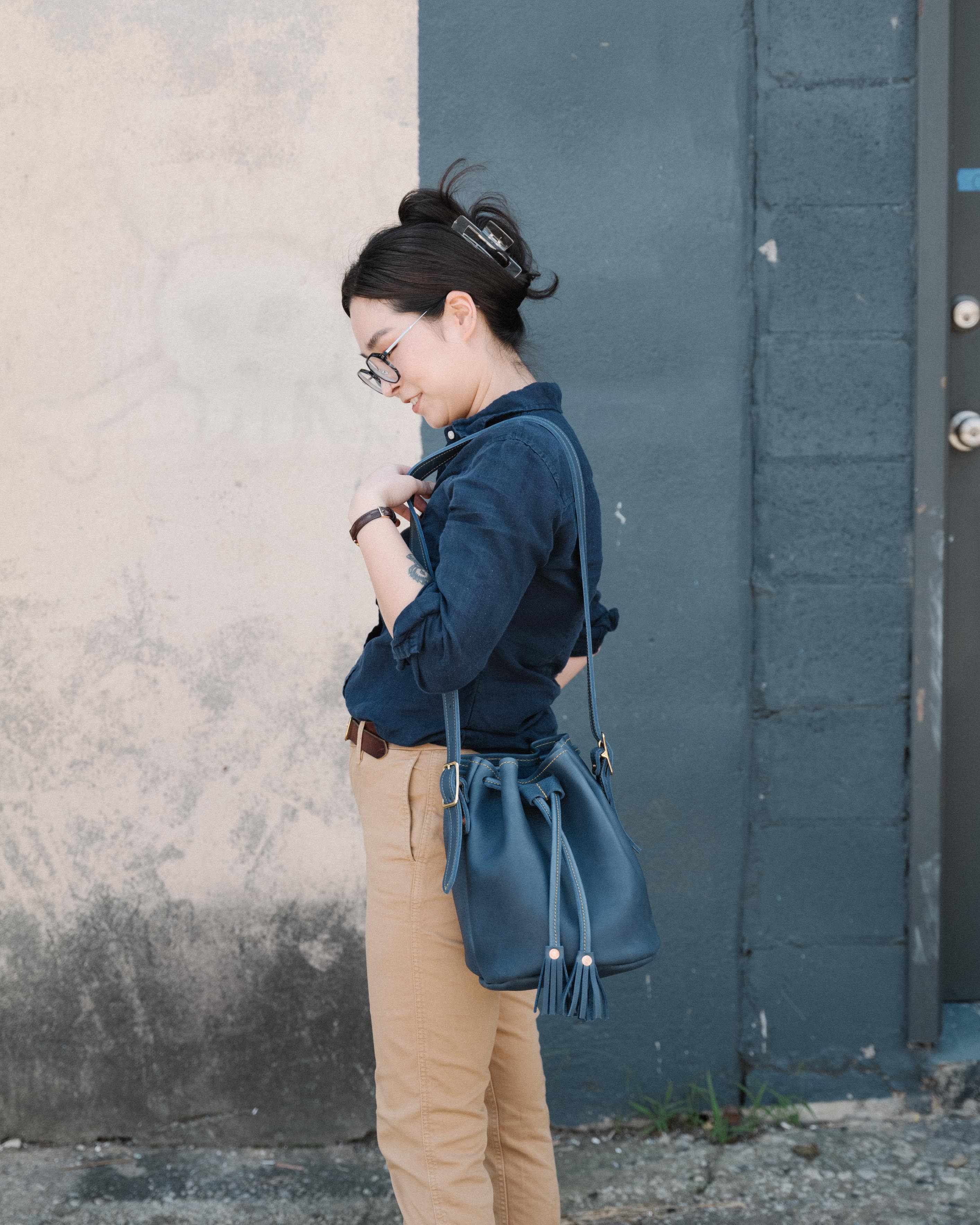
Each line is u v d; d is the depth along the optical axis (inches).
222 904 87.7
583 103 83.9
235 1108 89.0
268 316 85.0
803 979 90.0
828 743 88.7
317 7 82.7
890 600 87.9
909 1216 77.8
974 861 97.2
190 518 85.9
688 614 87.3
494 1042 58.0
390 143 83.9
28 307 84.4
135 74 83.0
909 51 84.3
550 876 50.6
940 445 86.4
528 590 53.7
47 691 86.4
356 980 88.2
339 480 86.0
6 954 87.7
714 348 85.7
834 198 85.3
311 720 87.0
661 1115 89.0
